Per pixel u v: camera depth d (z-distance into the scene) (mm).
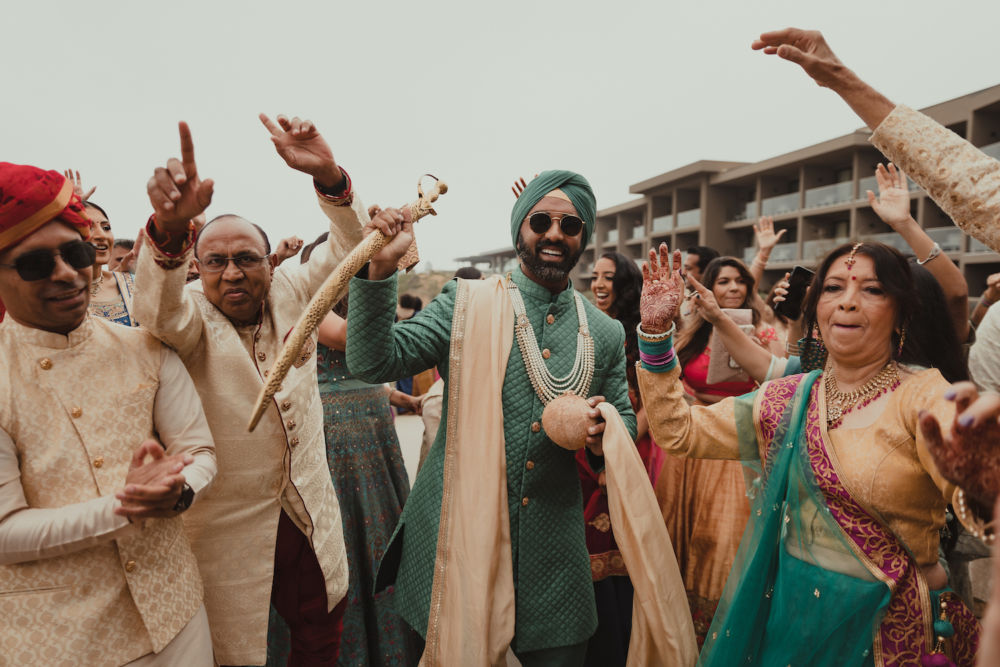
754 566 1849
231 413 2082
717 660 1865
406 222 1937
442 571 2113
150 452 1525
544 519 2211
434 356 2281
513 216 2385
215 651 2104
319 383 3031
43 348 1601
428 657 2092
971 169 1513
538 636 2168
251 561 2139
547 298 2352
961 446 1021
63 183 1552
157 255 1660
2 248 1477
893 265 1671
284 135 1897
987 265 19812
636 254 40344
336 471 2982
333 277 1729
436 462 2275
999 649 603
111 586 1592
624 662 3006
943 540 2041
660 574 1984
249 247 2059
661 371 1945
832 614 1649
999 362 2637
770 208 29672
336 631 2447
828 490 1695
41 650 1494
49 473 1571
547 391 2205
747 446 1918
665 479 3373
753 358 2836
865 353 1694
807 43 1692
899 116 1606
